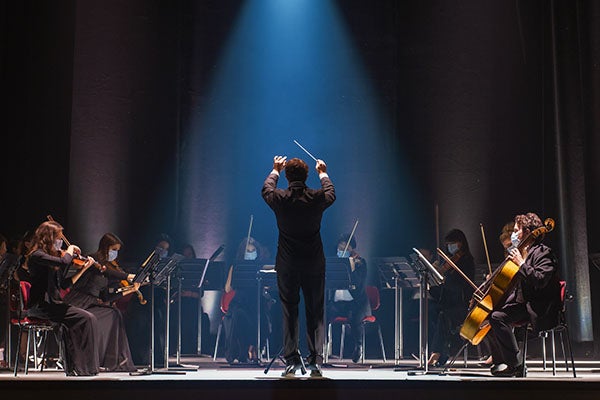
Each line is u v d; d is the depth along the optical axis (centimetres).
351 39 1232
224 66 1233
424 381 622
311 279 662
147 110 1146
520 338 748
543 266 673
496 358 709
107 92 1105
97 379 625
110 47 1112
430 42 1182
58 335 781
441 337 814
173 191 1191
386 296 1101
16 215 1088
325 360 919
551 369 846
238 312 932
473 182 1131
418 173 1173
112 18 1117
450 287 809
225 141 1225
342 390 617
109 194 1095
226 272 1083
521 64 1120
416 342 1073
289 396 616
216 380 618
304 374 674
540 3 1110
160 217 1162
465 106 1145
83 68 1095
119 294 821
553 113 1089
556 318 680
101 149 1095
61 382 621
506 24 1130
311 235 661
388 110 1218
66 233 1075
